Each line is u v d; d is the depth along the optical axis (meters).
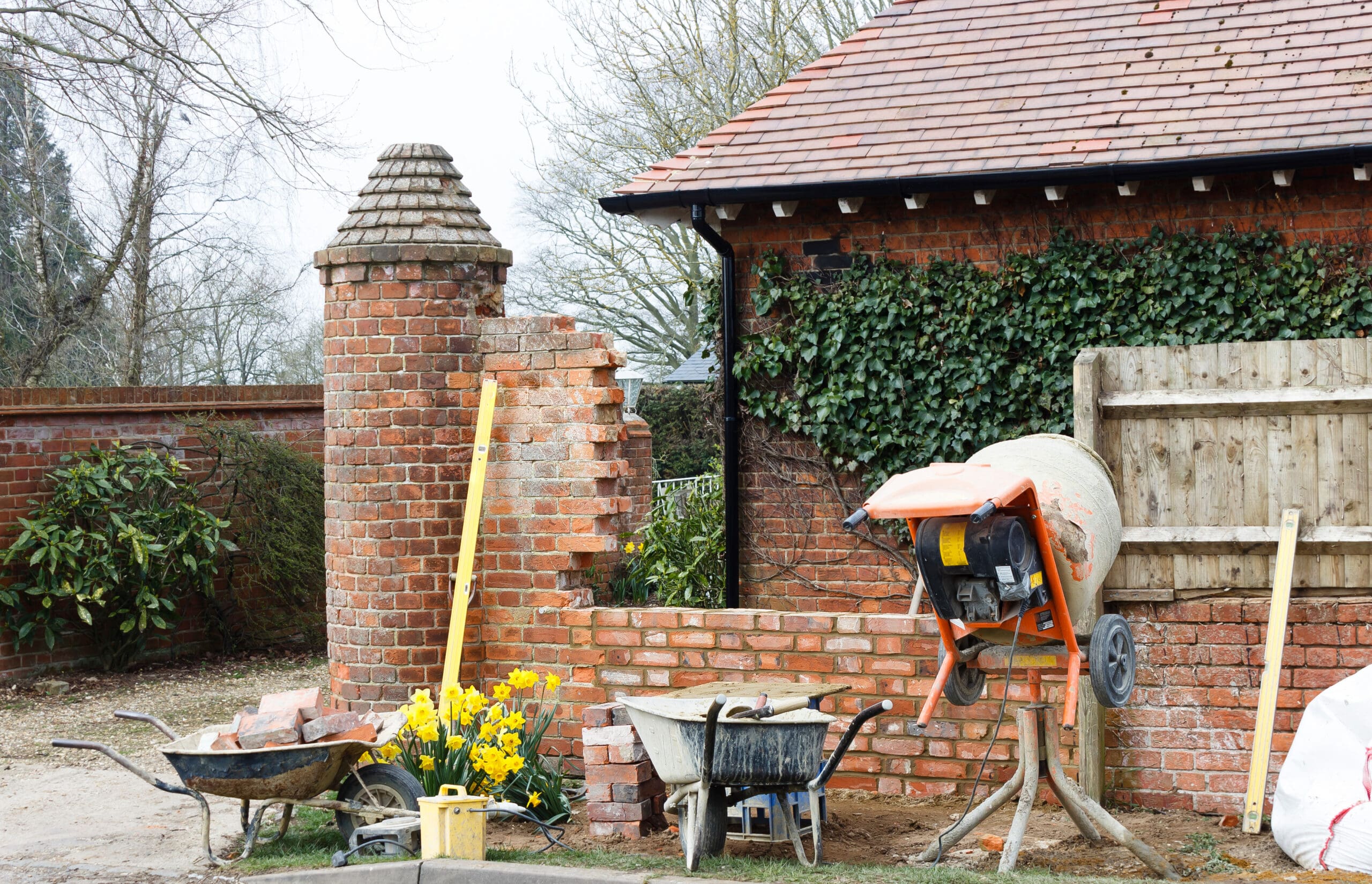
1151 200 9.21
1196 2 10.54
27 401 11.63
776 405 10.16
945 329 9.67
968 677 6.22
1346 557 6.76
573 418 7.84
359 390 7.97
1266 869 5.79
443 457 7.93
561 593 7.87
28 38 16.55
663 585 10.35
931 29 11.24
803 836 6.34
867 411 9.88
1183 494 7.00
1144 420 7.05
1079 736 6.86
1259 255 8.96
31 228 22.30
